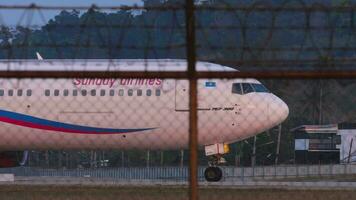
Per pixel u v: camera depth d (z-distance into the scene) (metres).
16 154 146.00
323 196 92.62
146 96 128.75
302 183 137.75
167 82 128.38
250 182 136.25
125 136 130.25
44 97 131.88
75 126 131.12
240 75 44.59
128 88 129.38
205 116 128.38
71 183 132.12
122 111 129.38
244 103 128.62
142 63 118.62
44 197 92.62
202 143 130.88
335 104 175.00
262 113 128.75
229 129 129.00
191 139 44.91
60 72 45.44
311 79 45.12
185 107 127.75
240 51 44.28
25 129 133.00
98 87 130.25
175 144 130.50
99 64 121.06
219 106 128.38
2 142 135.75
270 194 95.88
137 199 89.81
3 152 143.75
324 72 44.28
